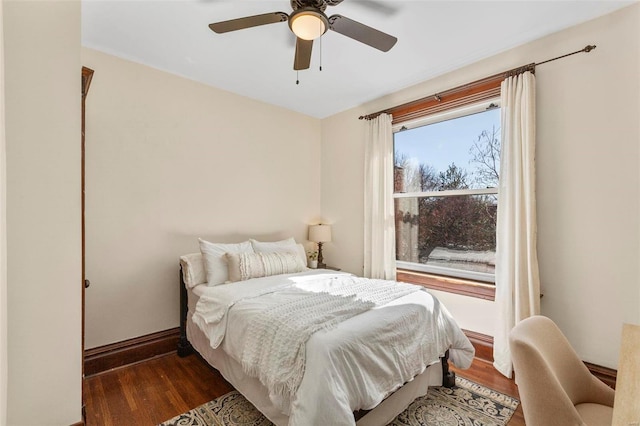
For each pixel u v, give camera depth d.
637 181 2.02
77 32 1.12
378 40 1.89
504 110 2.54
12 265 0.99
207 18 2.17
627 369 1.15
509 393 2.21
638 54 2.02
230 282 2.71
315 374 1.44
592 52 2.20
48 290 1.06
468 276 2.94
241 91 3.44
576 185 2.26
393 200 3.42
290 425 1.40
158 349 2.82
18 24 1.00
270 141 3.79
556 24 2.28
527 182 2.38
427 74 3.06
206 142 3.22
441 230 3.17
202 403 2.09
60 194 1.08
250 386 1.90
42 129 1.04
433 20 2.22
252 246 3.21
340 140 4.08
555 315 2.34
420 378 2.06
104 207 2.58
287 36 2.39
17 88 1.00
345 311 1.86
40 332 1.04
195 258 2.83
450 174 3.10
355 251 3.87
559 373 1.36
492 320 2.70
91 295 2.51
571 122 2.29
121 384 2.33
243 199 3.52
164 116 2.93
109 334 2.60
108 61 2.62
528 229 2.36
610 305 2.11
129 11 2.09
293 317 1.77
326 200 4.25
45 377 1.05
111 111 2.62
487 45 2.55
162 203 2.91
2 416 0.91
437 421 1.90
